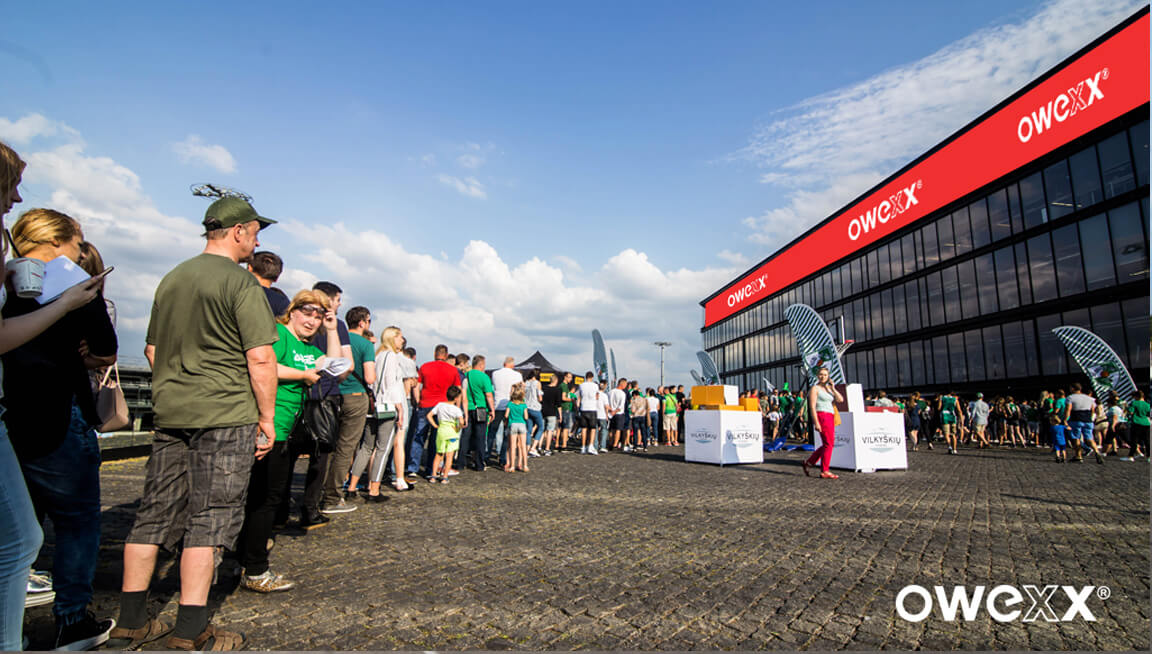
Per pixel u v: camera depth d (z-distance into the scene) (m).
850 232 37.38
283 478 3.43
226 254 2.85
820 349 15.32
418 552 4.27
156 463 2.66
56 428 2.48
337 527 5.12
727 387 12.07
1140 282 21.42
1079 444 13.20
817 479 9.27
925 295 31.38
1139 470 11.22
